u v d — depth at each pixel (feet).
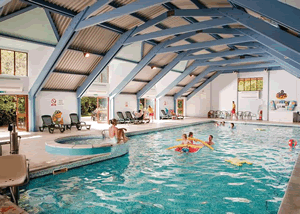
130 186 16.71
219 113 71.15
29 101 38.19
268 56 47.06
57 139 30.19
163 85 64.03
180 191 15.85
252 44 40.40
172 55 51.34
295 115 58.59
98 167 21.12
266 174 19.31
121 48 38.78
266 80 62.39
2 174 11.32
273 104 60.70
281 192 15.67
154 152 27.09
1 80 33.83
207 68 66.39
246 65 59.21
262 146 30.60
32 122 38.34
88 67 41.16
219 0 24.59
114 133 26.99
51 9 26.55
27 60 37.65
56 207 13.46
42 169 18.07
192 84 69.36
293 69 41.52
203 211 13.07
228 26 35.37
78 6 27.35
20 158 11.92
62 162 19.52
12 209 9.14
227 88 69.46
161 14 31.99
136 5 23.03
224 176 18.81
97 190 15.98
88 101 100.73
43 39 30.76
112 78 51.62
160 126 47.62
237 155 25.66
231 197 14.90
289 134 41.34
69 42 31.60
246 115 65.57
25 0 24.11
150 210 13.19
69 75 40.16
